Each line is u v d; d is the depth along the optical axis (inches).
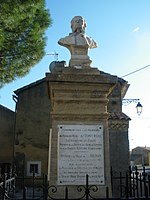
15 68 432.5
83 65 270.8
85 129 247.1
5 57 419.8
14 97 888.9
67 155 242.1
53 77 248.4
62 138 244.7
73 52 276.5
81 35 280.5
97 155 243.9
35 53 433.7
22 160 844.6
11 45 417.1
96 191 233.5
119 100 802.2
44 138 861.8
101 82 251.4
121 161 720.3
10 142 986.7
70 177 238.4
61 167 239.5
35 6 418.0
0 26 385.4
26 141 860.0
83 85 252.2
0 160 967.0
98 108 252.5
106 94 255.4
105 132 248.2
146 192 198.5
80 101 251.6
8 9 379.9
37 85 897.5
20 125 873.5
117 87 810.8
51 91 257.3
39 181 743.7
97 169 241.6
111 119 738.8
